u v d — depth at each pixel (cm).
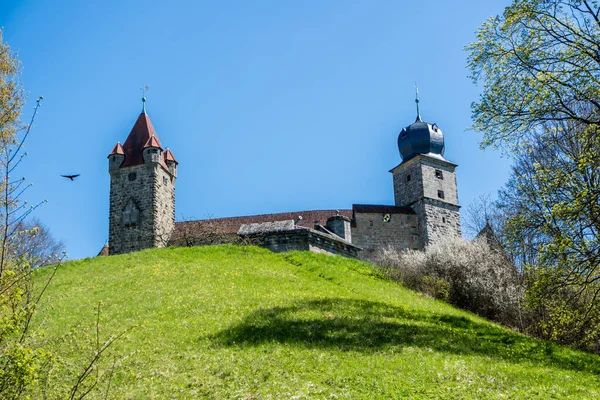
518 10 2122
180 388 1336
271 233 3788
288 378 1388
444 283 3131
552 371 1534
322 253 3512
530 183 2884
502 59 2169
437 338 1798
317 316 2022
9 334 877
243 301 2284
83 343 1520
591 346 2355
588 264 1967
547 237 2188
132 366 1512
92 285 2731
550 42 2116
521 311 2764
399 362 1500
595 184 2052
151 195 5991
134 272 2966
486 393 1287
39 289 2686
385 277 3256
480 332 2047
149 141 6147
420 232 7169
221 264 3119
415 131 7762
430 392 1285
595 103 2030
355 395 1270
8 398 841
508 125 2167
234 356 1573
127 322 2038
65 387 1034
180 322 2000
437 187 7544
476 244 3403
